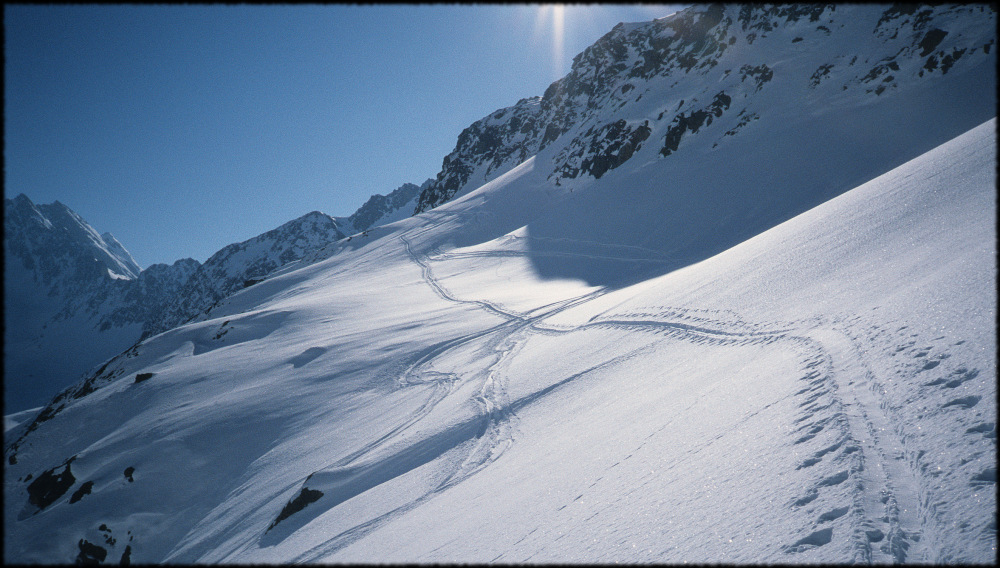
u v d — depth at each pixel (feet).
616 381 57.16
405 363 118.01
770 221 183.11
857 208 66.95
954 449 16.30
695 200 229.04
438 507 44.62
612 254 216.54
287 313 181.06
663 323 69.82
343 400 107.55
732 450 24.89
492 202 369.71
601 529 23.25
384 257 323.37
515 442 55.77
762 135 252.01
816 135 226.79
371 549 40.70
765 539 16.44
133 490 95.40
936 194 51.29
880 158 188.96
